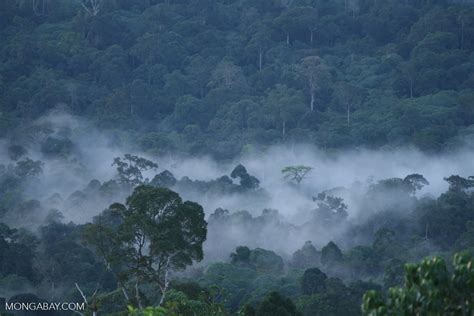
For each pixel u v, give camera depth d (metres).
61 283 170.12
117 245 102.50
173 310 74.25
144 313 54.66
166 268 103.31
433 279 44.25
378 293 43.81
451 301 44.88
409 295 43.84
